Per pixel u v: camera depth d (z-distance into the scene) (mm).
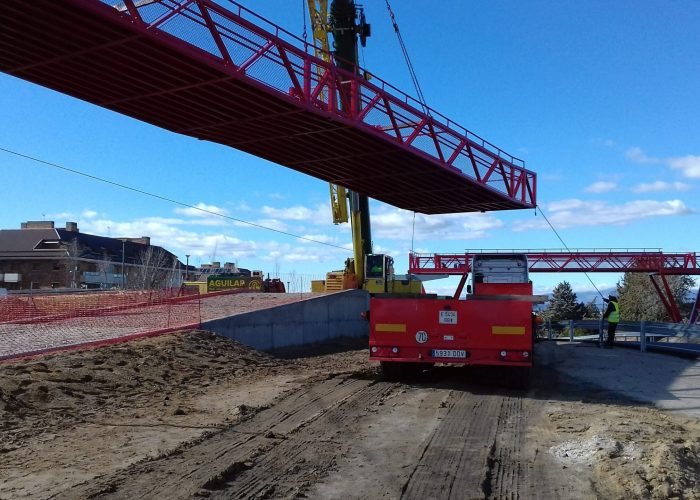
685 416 9438
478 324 11625
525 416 9109
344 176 23078
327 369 15023
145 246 93125
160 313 20594
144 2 11680
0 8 10602
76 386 9828
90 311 20531
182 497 5367
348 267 32531
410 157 19922
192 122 16688
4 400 8484
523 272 18656
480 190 24609
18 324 17703
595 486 5848
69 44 12078
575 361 16703
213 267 99188
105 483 5672
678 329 18594
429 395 10820
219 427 8000
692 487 5883
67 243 76375
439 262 49781
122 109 15703
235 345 16203
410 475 6117
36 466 6211
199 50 12656
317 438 7551
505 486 5855
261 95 14320
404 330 11930
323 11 30922
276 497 5473
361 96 17375
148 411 8977
